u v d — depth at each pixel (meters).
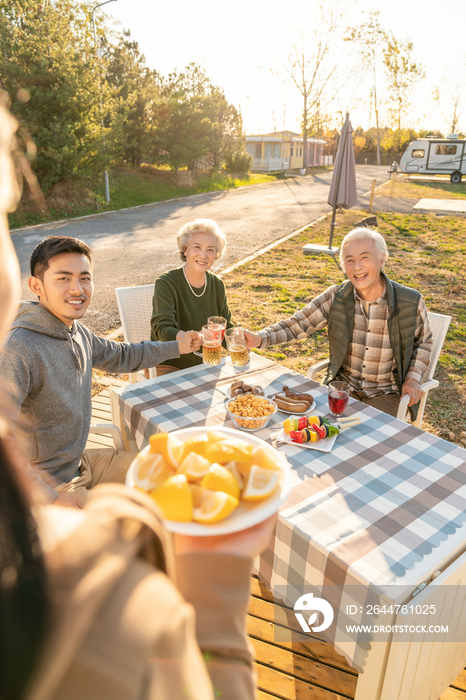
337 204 9.11
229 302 6.39
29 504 0.30
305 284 7.25
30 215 12.44
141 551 0.35
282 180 28.91
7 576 0.27
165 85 18.97
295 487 1.55
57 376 1.79
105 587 0.30
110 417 3.46
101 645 0.28
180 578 0.62
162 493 0.76
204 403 2.12
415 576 1.21
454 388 4.15
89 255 1.85
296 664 1.76
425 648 1.32
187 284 3.03
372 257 2.53
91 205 14.48
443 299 6.55
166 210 15.13
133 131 17.98
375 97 38.06
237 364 2.48
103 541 0.32
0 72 10.84
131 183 17.83
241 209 15.45
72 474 1.94
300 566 1.38
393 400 2.72
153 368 2.81
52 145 11.95
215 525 0.74
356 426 1.96
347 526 1.38
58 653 0.27
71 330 1.90
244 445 0.91
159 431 1.92
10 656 0.26
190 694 0.32
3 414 0.37
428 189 20.64
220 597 0.59
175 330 2.73
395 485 1.58
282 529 1.41
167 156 19.73
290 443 1.81
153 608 0.31
